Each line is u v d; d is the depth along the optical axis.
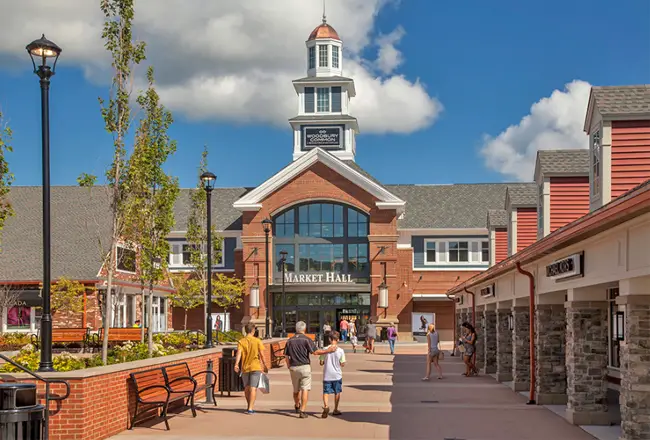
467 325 28.89
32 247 45.28
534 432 15.32
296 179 61.00
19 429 10.22
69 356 18.94
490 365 29.00
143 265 26.98
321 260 61.09
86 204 49.34
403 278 61.97
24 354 20.45
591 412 16.31
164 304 54.78
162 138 25.56
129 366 15.47
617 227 12.21
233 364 21.42
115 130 21.22
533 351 20.08
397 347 52.25
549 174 24.16
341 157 67.88
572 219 24.05
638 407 12.47
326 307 60.94
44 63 14.39
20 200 50.22
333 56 70.25
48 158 14.19
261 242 60.62
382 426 15.96
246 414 17.56
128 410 15.38
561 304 19.67
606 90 18.59
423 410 18.52
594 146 19.02
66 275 42.56
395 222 59.97
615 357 21.22
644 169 17.89
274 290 59.66
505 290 24.89
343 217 61.25
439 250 64.31
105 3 21.00
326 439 14.35
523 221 31.00
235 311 63.28
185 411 17.98
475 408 18.92
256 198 61.12
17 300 41.66
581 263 15.00
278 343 34.19
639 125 18.00
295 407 17.98
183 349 29.75
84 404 13.06
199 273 55.12
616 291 20.59
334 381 17.27
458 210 67.00
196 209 55.06
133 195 22.16
